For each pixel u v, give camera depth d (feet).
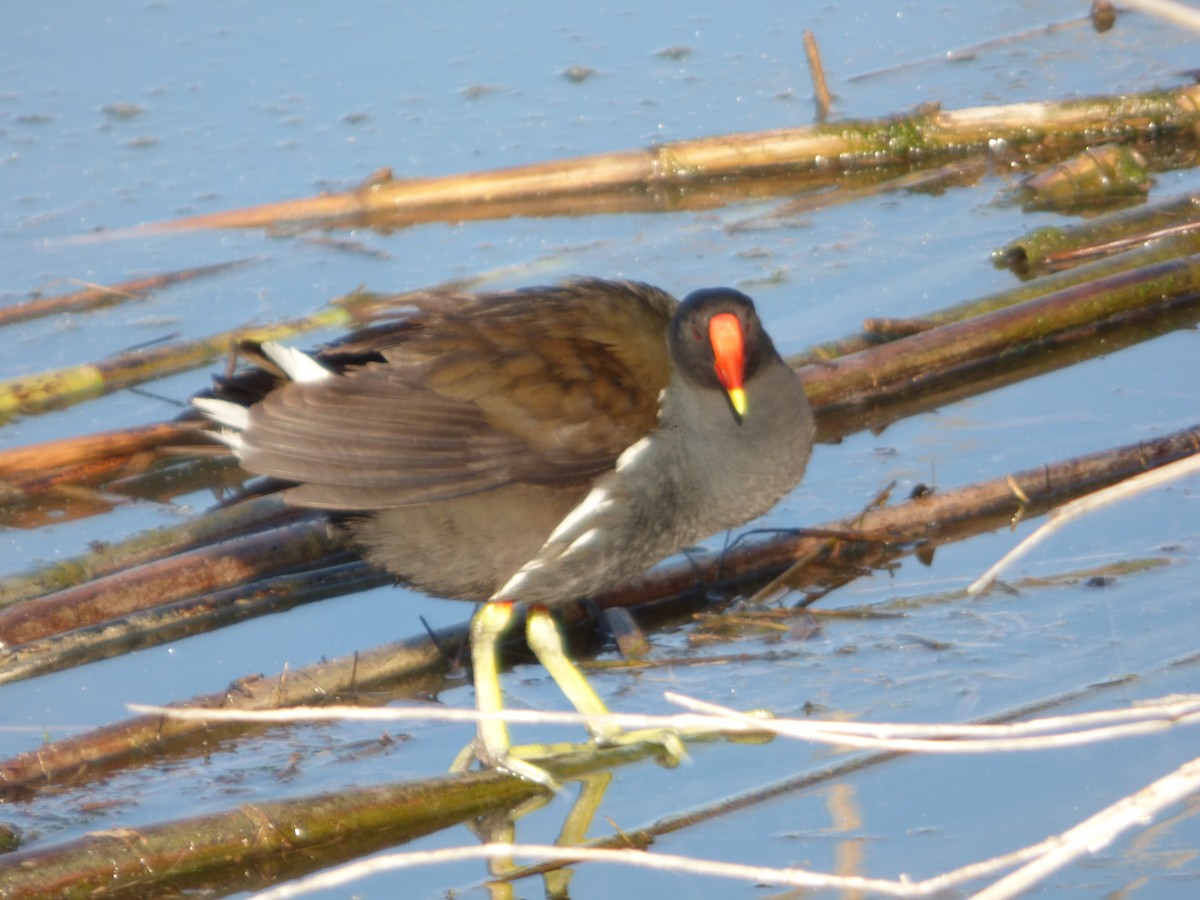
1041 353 41.70
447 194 51.31
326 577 34.09
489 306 27.37
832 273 45.88
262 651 31.83
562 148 54.13
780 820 24.32
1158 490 33.86
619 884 23.32
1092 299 41.88
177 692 30.30
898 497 34.99
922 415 39.24
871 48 61.21
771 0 65.51
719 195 52.54
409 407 25.61
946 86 57.57
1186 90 53.36
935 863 22.74
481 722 26.78
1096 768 24.73
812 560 33.17
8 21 64.23
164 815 25.75
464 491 25.53
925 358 40.40
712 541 34.24
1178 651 27.76
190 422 27.02
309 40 62.75
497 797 25.84
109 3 65.72
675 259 47.24
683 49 61.46
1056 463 34.30
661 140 54.44
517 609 32.19
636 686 28.84
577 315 27.30
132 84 59.16
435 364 25.96
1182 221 46.09
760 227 49.39
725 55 60.95
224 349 43.06
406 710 16.84
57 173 53.42
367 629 32.63
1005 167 53.01
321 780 26.73
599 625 31.78
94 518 36.88
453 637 31.07
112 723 28.40
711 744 27.09
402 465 25.32
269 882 24.16
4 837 24.71
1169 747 25.09
